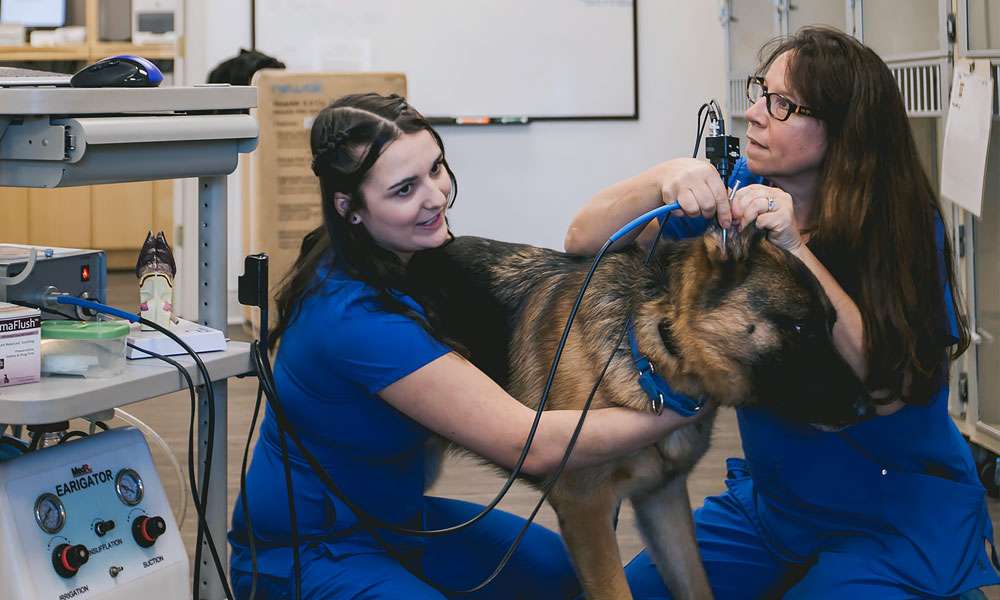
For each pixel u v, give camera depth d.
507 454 1.61
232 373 1.53
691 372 1.70
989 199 3.47
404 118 1.55
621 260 1.83
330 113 1.57
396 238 1.59
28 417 1.22
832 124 1.77
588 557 1.84
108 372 1.37
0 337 1.27
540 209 6.55
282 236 5.18
